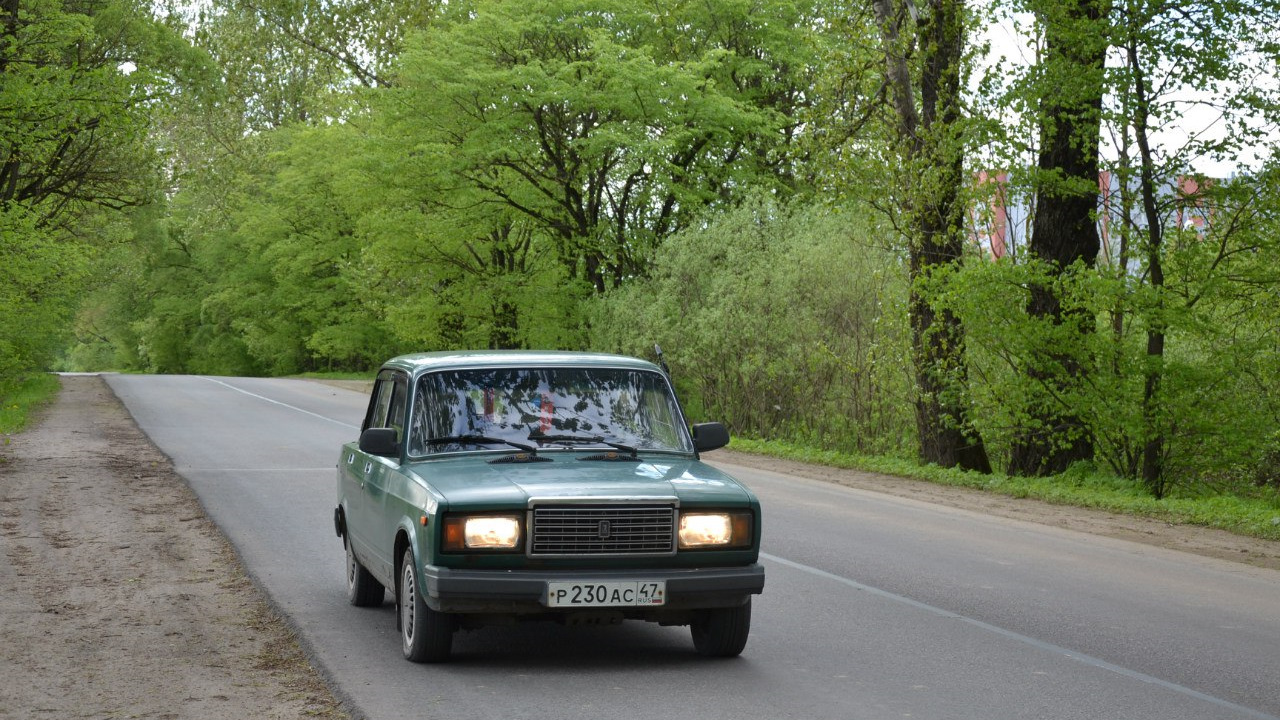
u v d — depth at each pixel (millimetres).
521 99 34531
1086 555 12219
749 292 27359
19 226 29719
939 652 7680
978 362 22109
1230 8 17828
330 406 35781
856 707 6289
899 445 24484
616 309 32969
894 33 21250
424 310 39906
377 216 39656
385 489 7734
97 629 7969
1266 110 18172
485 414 7750
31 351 39531
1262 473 21203
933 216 20938
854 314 25469
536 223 38938
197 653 7348
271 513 13883
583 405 7930
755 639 7988
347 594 9391
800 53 38188
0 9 25734
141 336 91250
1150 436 19031
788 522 14203
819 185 21562
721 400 29312
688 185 37156
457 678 6781
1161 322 18594
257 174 66938
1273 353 19234
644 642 7883
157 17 38938
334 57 60812
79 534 12031
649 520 6777
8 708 6078
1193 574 11219
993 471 22953
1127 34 18281
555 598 6559
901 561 11445
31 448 20797
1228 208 19031
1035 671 7203
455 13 41500
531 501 6645
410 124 36531
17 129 23812
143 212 45000
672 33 39000
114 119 24719
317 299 65250
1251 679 7129
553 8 35906
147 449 21391
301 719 5938
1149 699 6602
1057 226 20188
